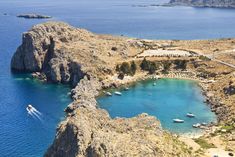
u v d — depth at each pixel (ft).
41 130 534.78
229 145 443.73
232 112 581.53
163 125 558.56
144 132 350.02
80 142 320.91
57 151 345.92
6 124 556.51
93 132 334.65
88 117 363.56
